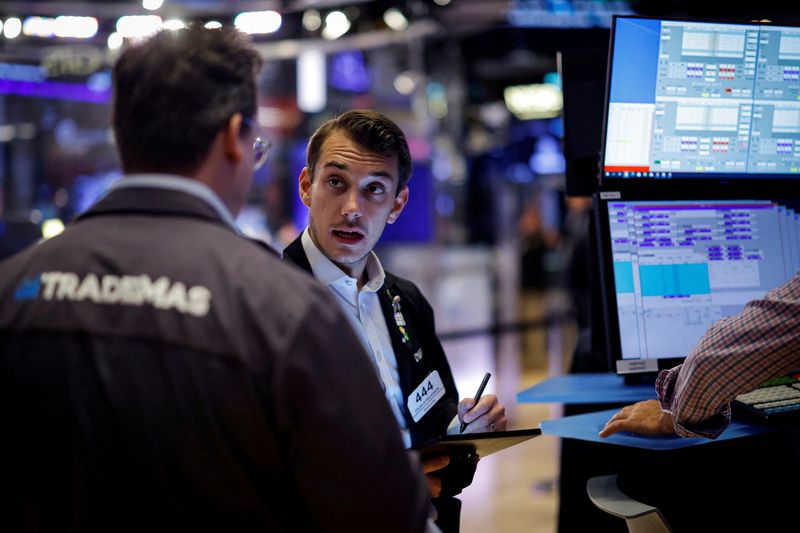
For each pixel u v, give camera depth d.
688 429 1.48
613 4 4.84
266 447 0.90
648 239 1.90
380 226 1.57
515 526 3.50
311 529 0.95
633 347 1.86
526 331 10.62
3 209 8.31
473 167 16.11
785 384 1.77
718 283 1.90
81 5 7.03
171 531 0.88
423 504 0.96
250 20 7.06
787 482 1.87
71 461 0.88
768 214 1.94
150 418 0.88
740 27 1.87
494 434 1.32
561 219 14.95
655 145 1.90
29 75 8.42
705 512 1.83
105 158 8.96
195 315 0.90
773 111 1.92
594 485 1.72
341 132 1.55
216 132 0.98
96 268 0.94
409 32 8.02
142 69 0.97
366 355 0.97
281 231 10.31
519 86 12.36
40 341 0.91
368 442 0.92
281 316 0.91
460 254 13.17
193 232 0.95
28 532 0.89
